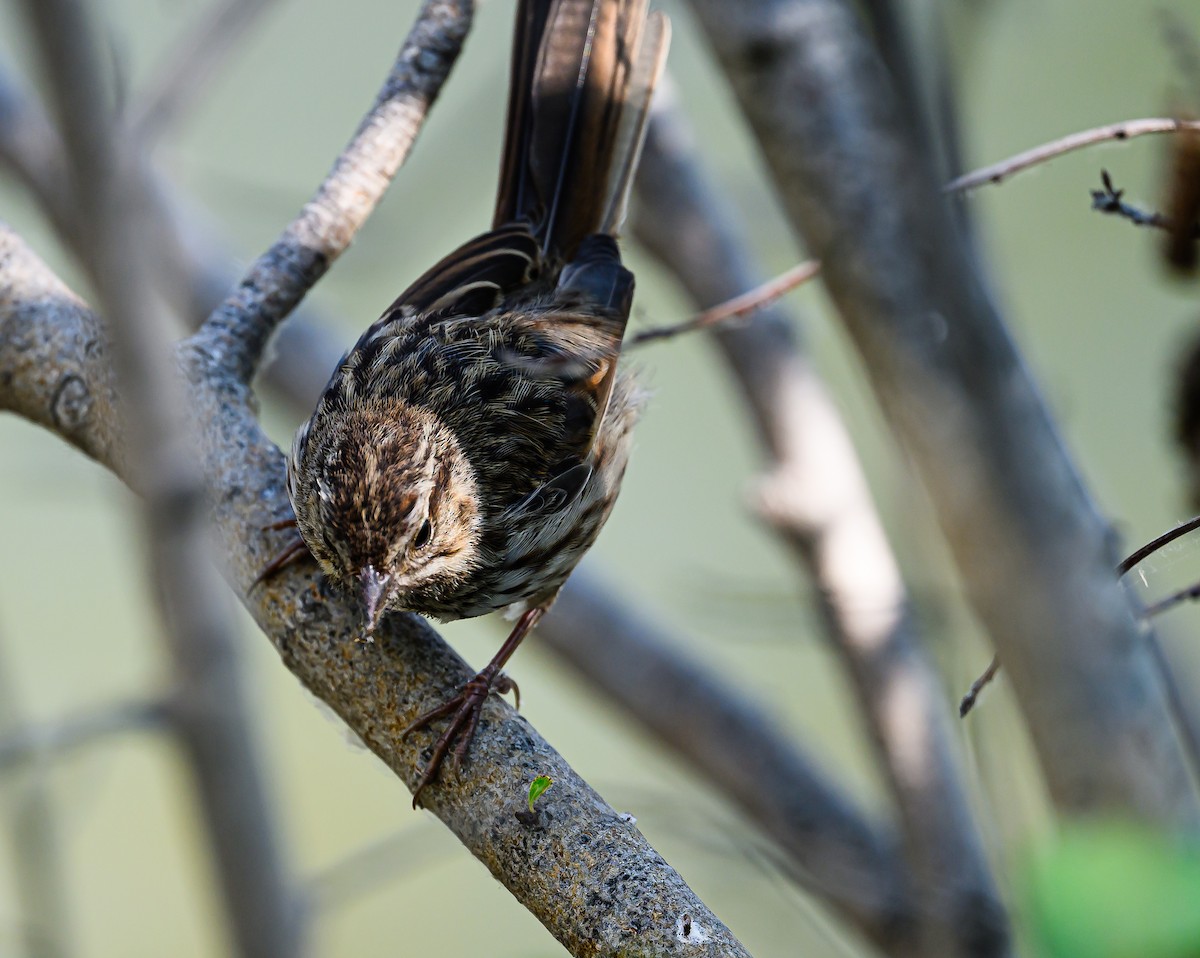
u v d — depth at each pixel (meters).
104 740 13.97
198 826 8.66
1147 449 16.09
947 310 6.36
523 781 7.10
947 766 11.55
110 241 7.03
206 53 9.95
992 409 6.33
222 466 8.46
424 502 8.73
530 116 10.62
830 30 7.17
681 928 6.39
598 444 9.96
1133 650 6.27
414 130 9.58
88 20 6.63
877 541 12.15
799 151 7.07
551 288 10.19
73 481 14.30
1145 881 4.25
